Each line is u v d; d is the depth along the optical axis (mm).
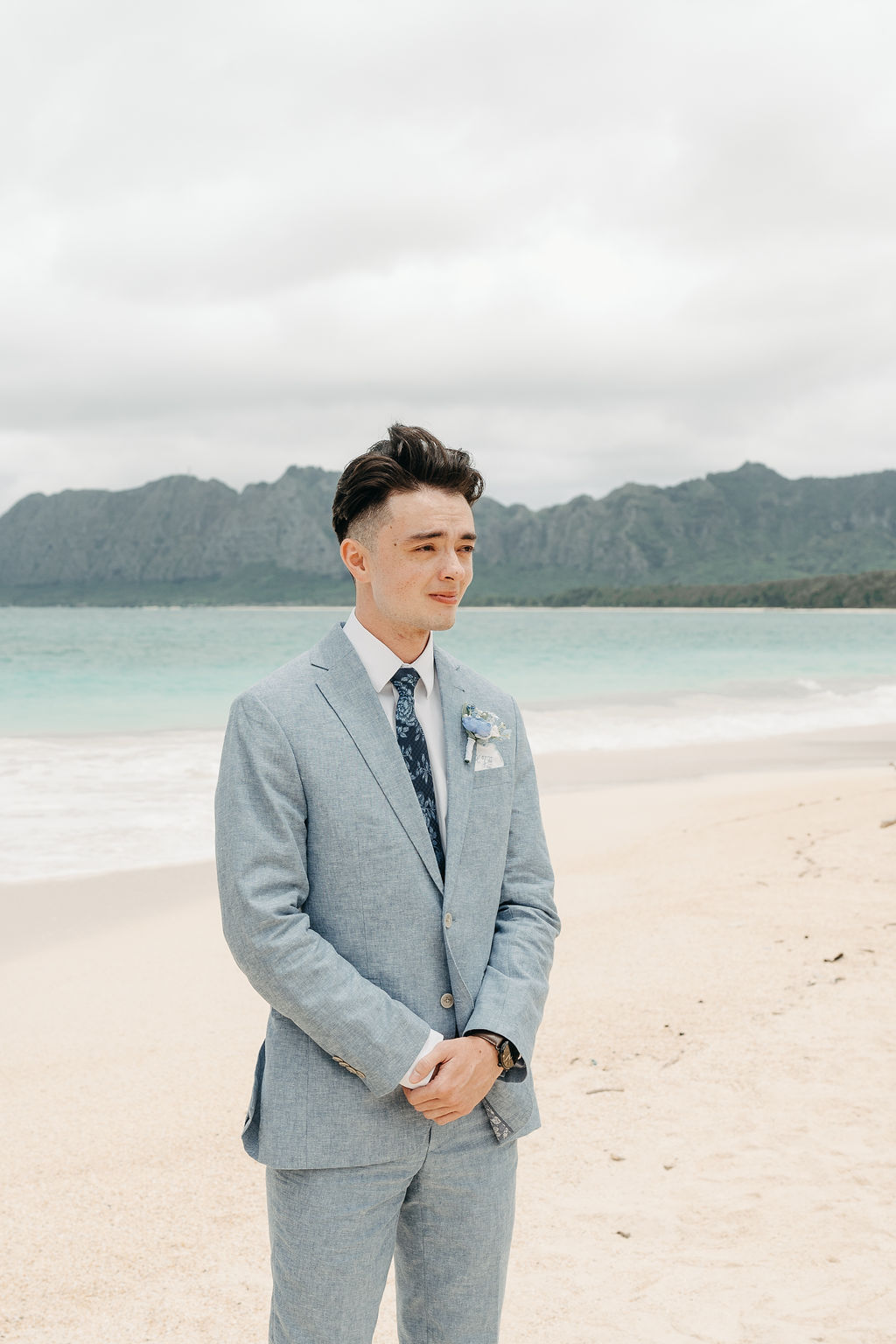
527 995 1701
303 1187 1602
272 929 1551
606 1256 2826
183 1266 2832
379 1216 1626
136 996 5117
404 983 1654
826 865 7250
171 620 124688
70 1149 3529
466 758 1792
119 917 6504
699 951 5504
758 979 5023
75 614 189250
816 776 11914
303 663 1784
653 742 15164
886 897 6375
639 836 8742
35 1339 2490
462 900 1722
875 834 8070
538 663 33969
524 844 1911
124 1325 2559
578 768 12609
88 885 7227
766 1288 2643
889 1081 3824
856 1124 3516
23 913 6555
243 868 1587
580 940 5809
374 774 1681
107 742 14430
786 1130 3506
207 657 37719
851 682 26141
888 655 39031
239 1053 4406
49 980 5344
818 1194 3092
